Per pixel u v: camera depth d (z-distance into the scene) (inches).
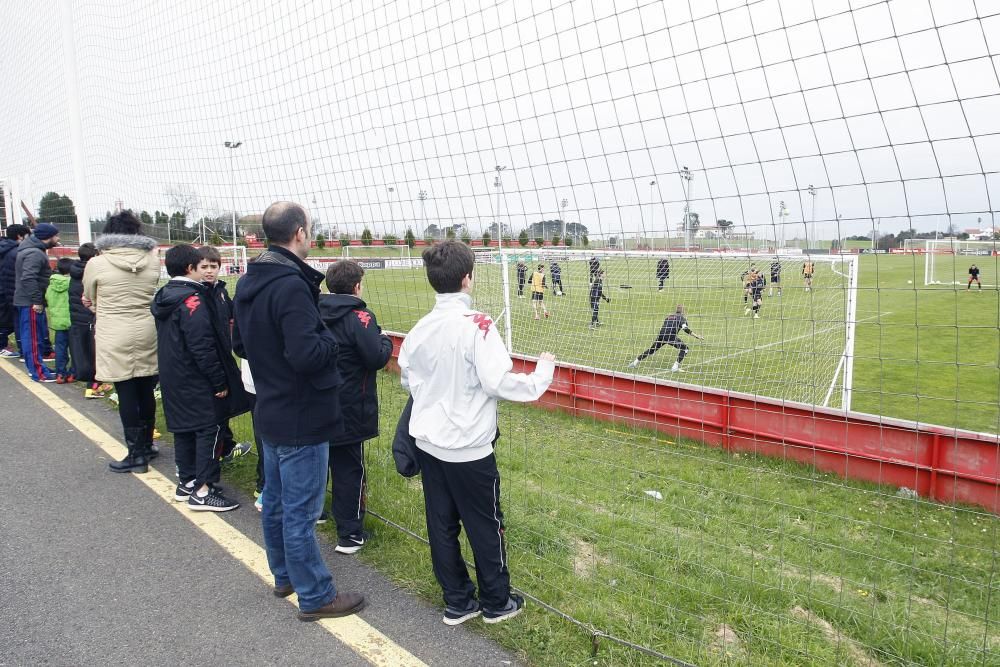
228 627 107.0
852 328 202.2
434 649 102.2
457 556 108.4
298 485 104.8
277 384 102.8
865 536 155.7
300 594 107.9
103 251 170.7
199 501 152.2
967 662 105.2
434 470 105.7
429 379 103.8
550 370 99.0
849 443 192.9
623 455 207.5
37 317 277.1
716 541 148.3
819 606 120.8
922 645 108.4
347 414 128.8
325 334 103.7
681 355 323.6
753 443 210.8
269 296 99.7
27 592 116.3
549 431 231.5
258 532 142.4
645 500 170.4
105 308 169.6
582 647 102.9
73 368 260.2
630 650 102.0
